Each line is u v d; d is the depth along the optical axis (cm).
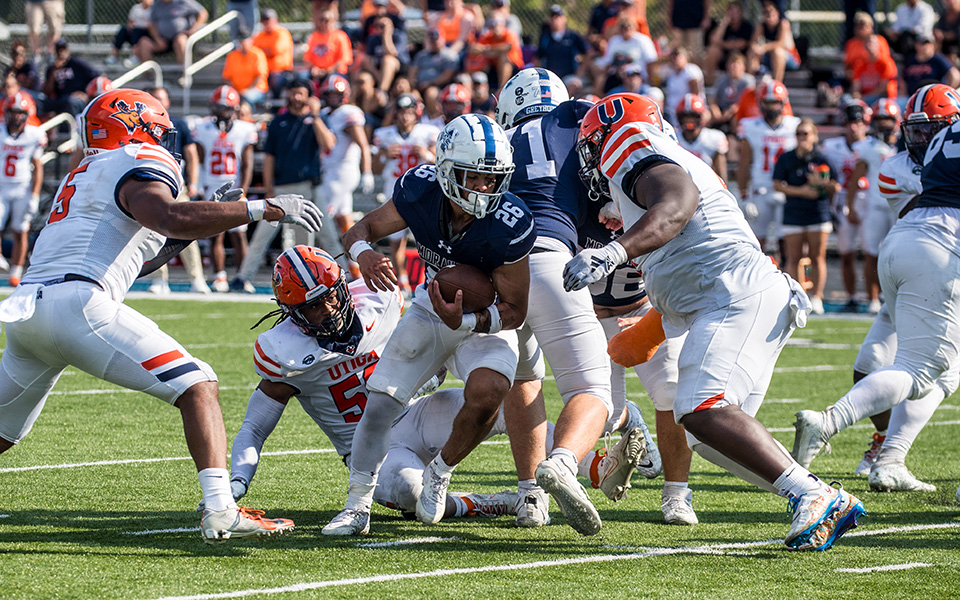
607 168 1128
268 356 1238
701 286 1133
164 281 3841
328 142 3641
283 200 1045
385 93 4531
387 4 4678
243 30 5156
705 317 1132
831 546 1158
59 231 1086
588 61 4681
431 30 4450
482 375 1148
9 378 1124
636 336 1243
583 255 1033
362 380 1271
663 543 1174
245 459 1220
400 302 1315
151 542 1121
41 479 1422
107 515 1240
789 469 1102
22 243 3838
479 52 4459
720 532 1234
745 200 3788
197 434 1066
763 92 3809
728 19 4653
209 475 1060
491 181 1067
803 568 1068
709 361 1112
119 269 1094
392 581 998
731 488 1500
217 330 3003
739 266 1134
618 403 1475
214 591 950
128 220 1088
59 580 973
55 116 4591
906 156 1516
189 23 5131
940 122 1459
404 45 4766
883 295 1452
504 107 1342
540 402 1261
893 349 1573
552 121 1287
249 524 1059
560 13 4675
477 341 1168
